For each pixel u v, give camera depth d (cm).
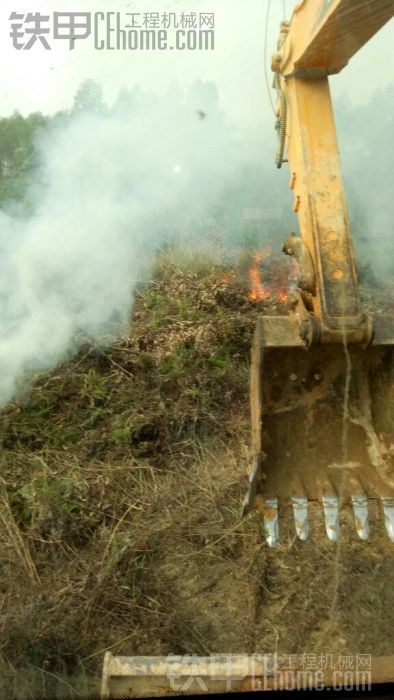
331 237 253
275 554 300
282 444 274
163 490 340
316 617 272
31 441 370
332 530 255
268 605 280
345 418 265
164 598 282
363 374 271
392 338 253
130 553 298
